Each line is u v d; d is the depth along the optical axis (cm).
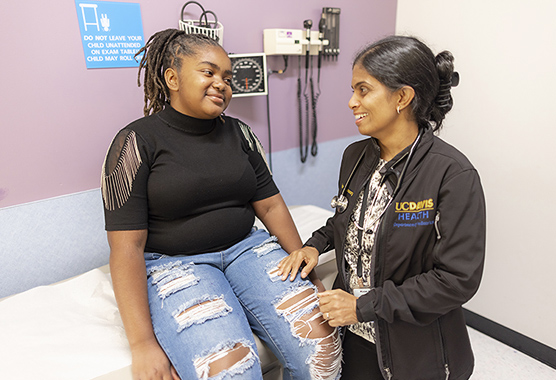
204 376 82
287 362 97
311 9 182
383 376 97
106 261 152
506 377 146
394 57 82
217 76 103
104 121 141
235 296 105
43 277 139
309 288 104
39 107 128
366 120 89
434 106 91
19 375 87
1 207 127
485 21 152
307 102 192
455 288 82
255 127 180
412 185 87
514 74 145
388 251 91
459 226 82
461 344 97
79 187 141
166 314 93
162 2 142
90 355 94
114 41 136
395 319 91
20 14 119
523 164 148
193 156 105
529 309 156
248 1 162
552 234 144
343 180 108
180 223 107
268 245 117
